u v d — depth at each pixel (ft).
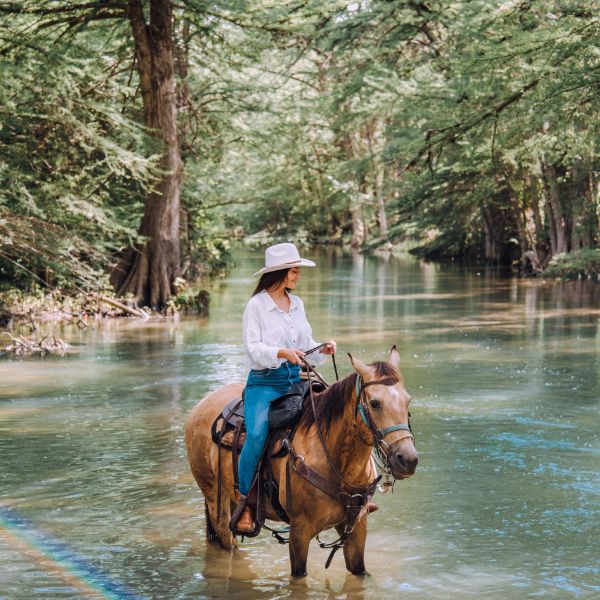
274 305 23.44
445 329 80.12
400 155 131.85
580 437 40.40
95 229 97.35
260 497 23.66
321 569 25.55
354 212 247.50
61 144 90.33
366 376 21.20
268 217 266.57
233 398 25.77
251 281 143.33
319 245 271.08
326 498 22.34
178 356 67.31
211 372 59.82
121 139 99.25
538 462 36.32
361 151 222.69
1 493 33.04
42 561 26.35
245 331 23.39
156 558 26.50
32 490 33.40
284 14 104.32
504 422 43.45
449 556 26.35
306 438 22.76
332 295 115.65
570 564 25.63
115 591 24.13
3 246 87.81
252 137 141.79
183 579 24.90
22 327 87.10
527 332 77.36
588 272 131.34
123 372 60.34
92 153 98.53
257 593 23.82
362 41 151.12
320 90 190.19
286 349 22.56
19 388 54.75
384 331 79.10
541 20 87.35
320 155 199.72
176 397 51.26
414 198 161.27
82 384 55.88
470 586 24.18
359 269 167.32
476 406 47.29
